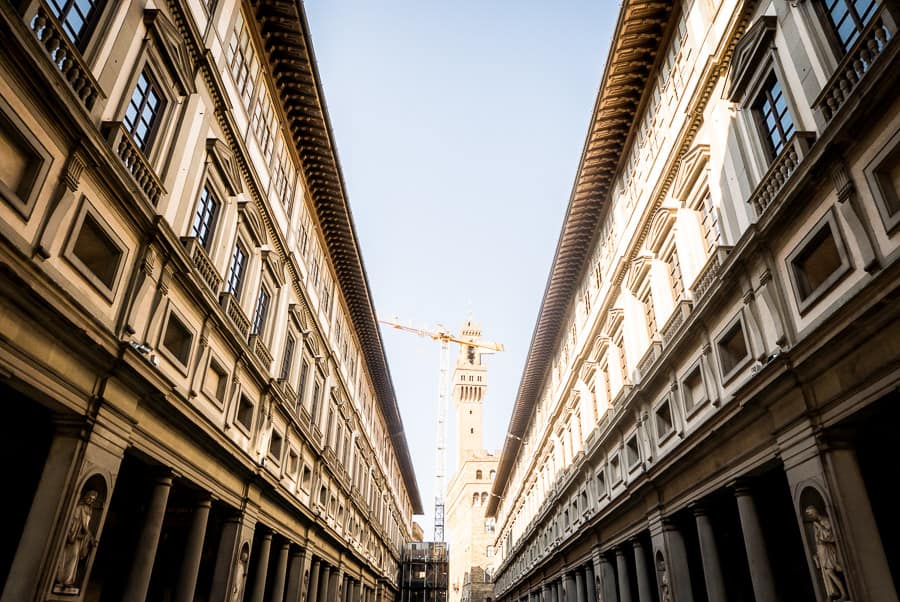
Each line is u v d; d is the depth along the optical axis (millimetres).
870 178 11305
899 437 12461
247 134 20984
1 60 9586
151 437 14461
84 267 11961
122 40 13242
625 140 27094
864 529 11430
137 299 13758
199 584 21234
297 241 27609
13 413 12523
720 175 17828
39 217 10766
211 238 18484
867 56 11422
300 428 26391
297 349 27344
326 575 33688
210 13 17859
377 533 51750
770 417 14250
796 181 13078
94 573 16453
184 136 16172
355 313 41531
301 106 25094
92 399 12297
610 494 27359
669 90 22281
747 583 19125
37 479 13492
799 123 13852
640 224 24078
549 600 42375
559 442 40531
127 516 17812
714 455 17156
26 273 10094
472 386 125312
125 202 13156
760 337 14969
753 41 15602
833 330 11789
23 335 10336
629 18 22031
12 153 10297
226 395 18984
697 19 19859
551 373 44562
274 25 21688
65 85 10805
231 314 19500
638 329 25219
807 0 13766
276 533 24344
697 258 19672
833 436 12305
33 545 10852
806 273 13656
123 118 13219
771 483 16234
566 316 39500
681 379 19891
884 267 10609
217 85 17750
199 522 17547
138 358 13188
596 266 32344
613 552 27984
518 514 61094
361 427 43719
